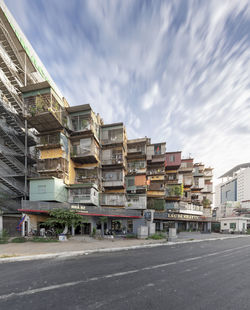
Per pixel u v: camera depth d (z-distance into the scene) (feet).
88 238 59.16
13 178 71.51
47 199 66.08
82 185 72.74
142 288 18.39
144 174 95.45
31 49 75.61
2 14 59.67
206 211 145.79
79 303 14.88
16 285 18.69
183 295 16.97
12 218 55.47
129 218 79.10
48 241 48.88
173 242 59.36
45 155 73.26
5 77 67.67
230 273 24.72
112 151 89.10
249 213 198.90
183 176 131.64
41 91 68.33
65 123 75.31
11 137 70.23
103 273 23.13
